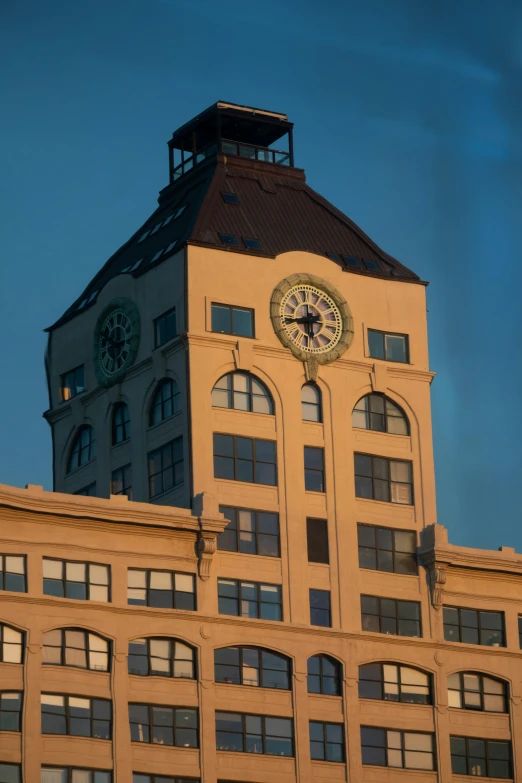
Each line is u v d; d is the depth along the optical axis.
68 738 181.00
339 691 193.62
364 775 192.12
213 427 195.88
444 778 195.25
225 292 199.25
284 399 199.25
